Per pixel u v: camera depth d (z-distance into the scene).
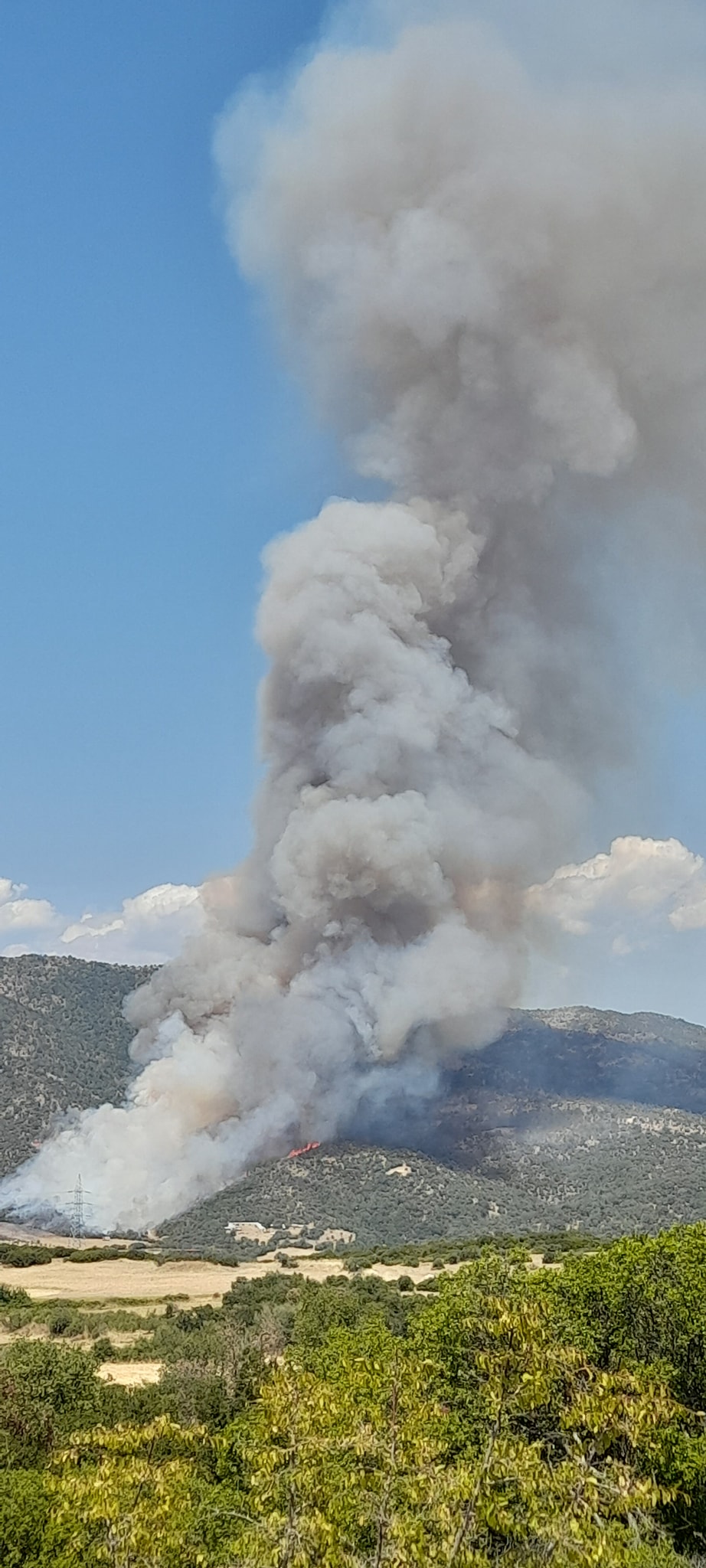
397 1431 15.34
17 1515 22.53
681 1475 23.11
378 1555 14.23
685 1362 29.11
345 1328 40.94
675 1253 31.23
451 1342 26.20
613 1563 13.53
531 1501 14.20
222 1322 52.91
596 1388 15.04
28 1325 57.53
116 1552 15.77
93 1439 17.12
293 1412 15.71
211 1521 18.80
